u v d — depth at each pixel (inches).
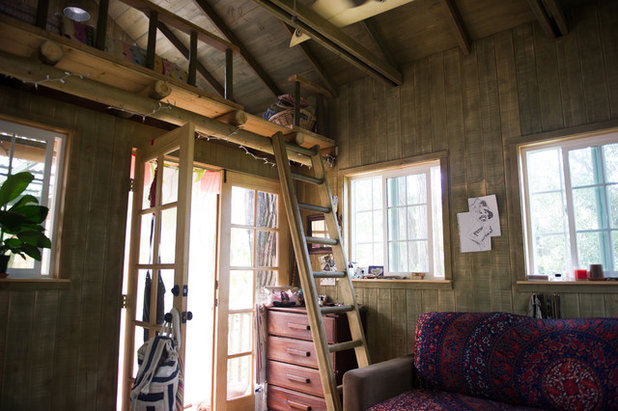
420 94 147.0
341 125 165.9
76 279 116.0
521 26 128.8
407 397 97.5
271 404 146.8
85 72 102.0
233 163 159.6
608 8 115.6
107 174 125.5
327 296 161.3
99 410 117.0
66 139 120.0
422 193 147.4
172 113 116.4
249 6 146.3
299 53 158.7
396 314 142.4
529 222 124.0
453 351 101.9
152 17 107.5
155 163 137.3
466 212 132.1
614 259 111.3
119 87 110.2
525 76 126.6
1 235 100.1
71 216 116.6
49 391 108.4
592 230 114.7
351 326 122.9
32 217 101.8
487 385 95.3
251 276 158.9
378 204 158.4
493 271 125.3
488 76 133.3
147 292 117.5
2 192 98.7
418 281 138.2
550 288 115.6
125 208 128.5
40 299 109.0
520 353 93.7
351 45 126.6
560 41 121.9
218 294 146.6
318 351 108.1
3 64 87.9
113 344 121.5
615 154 114.0
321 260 165.6
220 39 122.5
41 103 114.1
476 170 132.1
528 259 122.4
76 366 113.7
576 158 119.4
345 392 95.7
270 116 154.7
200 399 165.2
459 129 137.1
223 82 180.2
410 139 147.6
